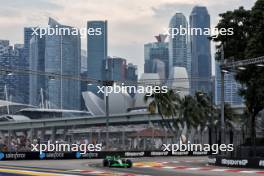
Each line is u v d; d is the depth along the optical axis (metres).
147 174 38.62
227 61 57.50
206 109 131.62
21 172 41.03
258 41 61.25
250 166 49.84
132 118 176.00
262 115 88.19
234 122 139.25
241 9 67.69
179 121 132.75
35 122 196.50
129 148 118.62
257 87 63.91
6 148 91.75
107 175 36.62
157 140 132.38
